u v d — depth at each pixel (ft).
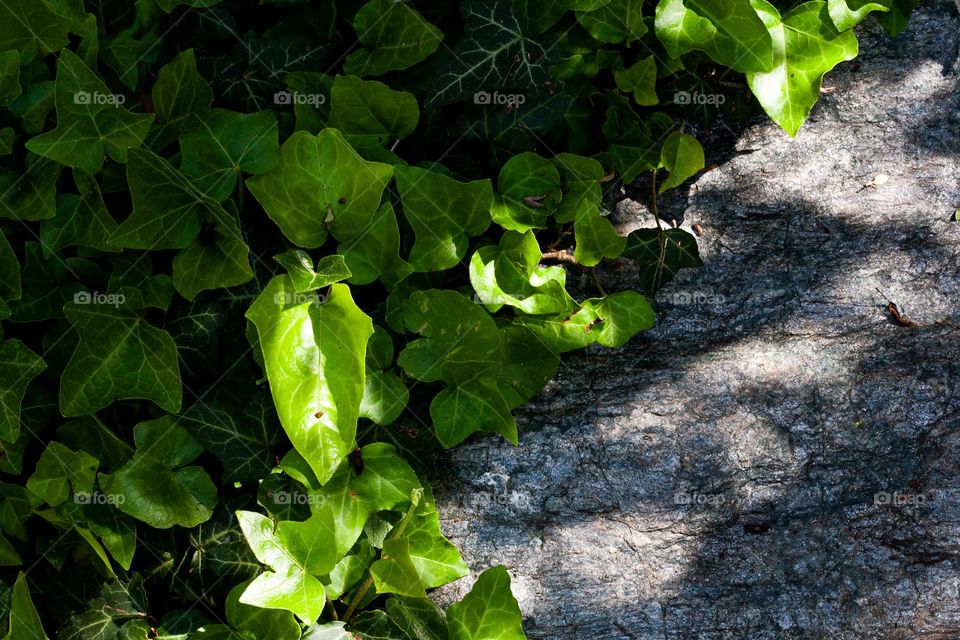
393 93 3.47
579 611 3.60
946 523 3.64
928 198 3.70
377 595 3.54
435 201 3.50
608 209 3.65
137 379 3.45
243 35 3.51
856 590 3.62
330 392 3.41
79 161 3.40
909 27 3.71
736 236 3.68
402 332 3.52
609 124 3.59
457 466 3.61
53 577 3.54
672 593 3.61
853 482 3.64
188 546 3.53
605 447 3.62
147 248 3.42
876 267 3.68
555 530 3.60
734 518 3.62
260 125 3.45
